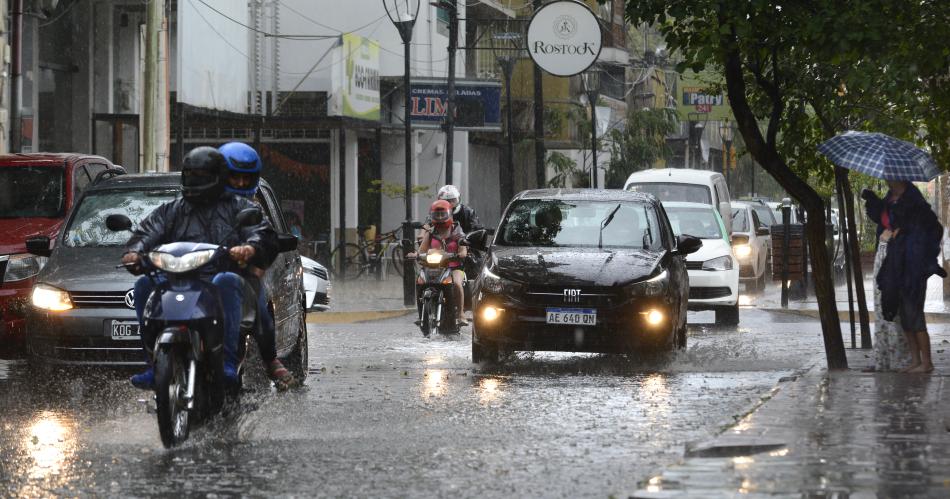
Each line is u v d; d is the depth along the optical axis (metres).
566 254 37.09
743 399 27.94
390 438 22.70
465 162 104.62
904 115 37.12
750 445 19.81
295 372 31.34
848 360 35.19
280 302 29.72
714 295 54.50
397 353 40.81
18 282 37.06
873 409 24.02
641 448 21.38
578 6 75.31
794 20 30.39
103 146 77.00
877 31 29.42
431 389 30.25
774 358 38.19
